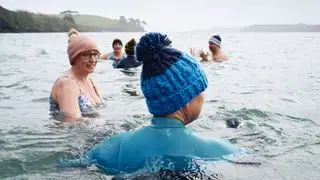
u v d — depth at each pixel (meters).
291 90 7.55
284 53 18.42
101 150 2.62
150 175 2.28
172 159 2.34
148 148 2.40
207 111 5.29
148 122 4.70
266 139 3.74
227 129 4.21
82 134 4.05
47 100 6.48
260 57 15.91
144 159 2.38
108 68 11.54
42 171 2.89
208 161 2.39
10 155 3.33
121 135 2.62
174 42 33.75
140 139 2.47
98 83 8.59
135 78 9.43
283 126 4.45
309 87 7.96
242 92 7.27
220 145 2.54
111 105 5.81
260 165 2.63
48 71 11.18
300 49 21.70
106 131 4.11
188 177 2.25
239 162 2.51
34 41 34.47
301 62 13.80
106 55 14.57
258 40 37.69
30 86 8.12
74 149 3.46
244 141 3.66
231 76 9.80
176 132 2.43
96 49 5.55
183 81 2.40
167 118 2.47
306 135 3.97
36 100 6.49
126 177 2.34
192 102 2.47
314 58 15.55
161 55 2.43
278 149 3.34
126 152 2.46
